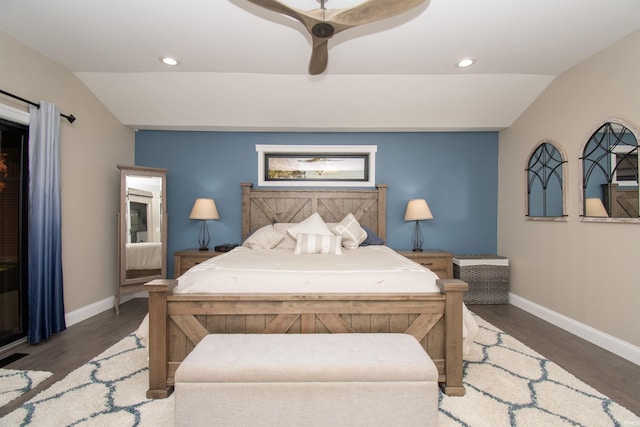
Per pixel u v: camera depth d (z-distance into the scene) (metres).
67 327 2.89
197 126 3.88
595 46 2.49
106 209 3.52
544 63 2.79
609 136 2.48
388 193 4.14
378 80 3.20
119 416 1.59
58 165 2.70
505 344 2.51
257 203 4.05
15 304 2.54
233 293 1.90
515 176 3.73
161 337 1.78
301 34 2.35
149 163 4.08
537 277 3.31
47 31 2.34
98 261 3.38
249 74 3.12
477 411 1.64
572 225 2.84
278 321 1.86
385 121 3.81
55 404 1.68
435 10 2.04
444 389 1.83
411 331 1.87
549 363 2.18
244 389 1.38
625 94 2.34
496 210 4.12
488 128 3.92
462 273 3.74
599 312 2.54
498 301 3.75
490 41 2.43
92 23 2.23
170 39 2.44
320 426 1.40
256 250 3.22
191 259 3.62
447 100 3.46
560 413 1.62
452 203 4.13
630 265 2.30
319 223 3.34
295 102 3.52
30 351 2.37
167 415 1.60
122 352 2.33
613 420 1.57
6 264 2.47
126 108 3.56
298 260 2.47
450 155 4.13
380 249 3.35
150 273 3.63
